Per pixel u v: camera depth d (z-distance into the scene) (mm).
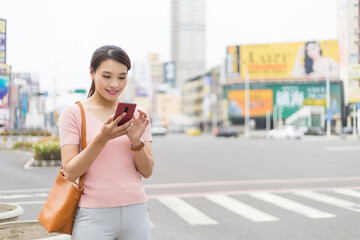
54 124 17344
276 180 11922
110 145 2125
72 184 2141
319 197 9008
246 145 33156
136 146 2076
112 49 2123
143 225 2170
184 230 6137
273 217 7004
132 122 2064
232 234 5891
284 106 76688
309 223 6547
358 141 39188
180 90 129250
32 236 3424
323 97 75750
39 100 11570
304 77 76500
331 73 76000
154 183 11359
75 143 2135
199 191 9922
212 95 88312
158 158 20156
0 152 24203
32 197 9023
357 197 9000
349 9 75438
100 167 2109
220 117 86500
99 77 2113
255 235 5832
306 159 18969
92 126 2162
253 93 78125
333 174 13312
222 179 12156
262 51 78125
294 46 77062
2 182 11477
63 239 3350
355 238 5641
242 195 9312
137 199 2158
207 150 26578
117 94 2152
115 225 2105
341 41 76625
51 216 2121
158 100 128500
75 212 2148
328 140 42875
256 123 78188
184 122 101312
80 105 2191
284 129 49125
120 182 2119
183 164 17000
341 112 75000
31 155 22062
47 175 13266
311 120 74688
